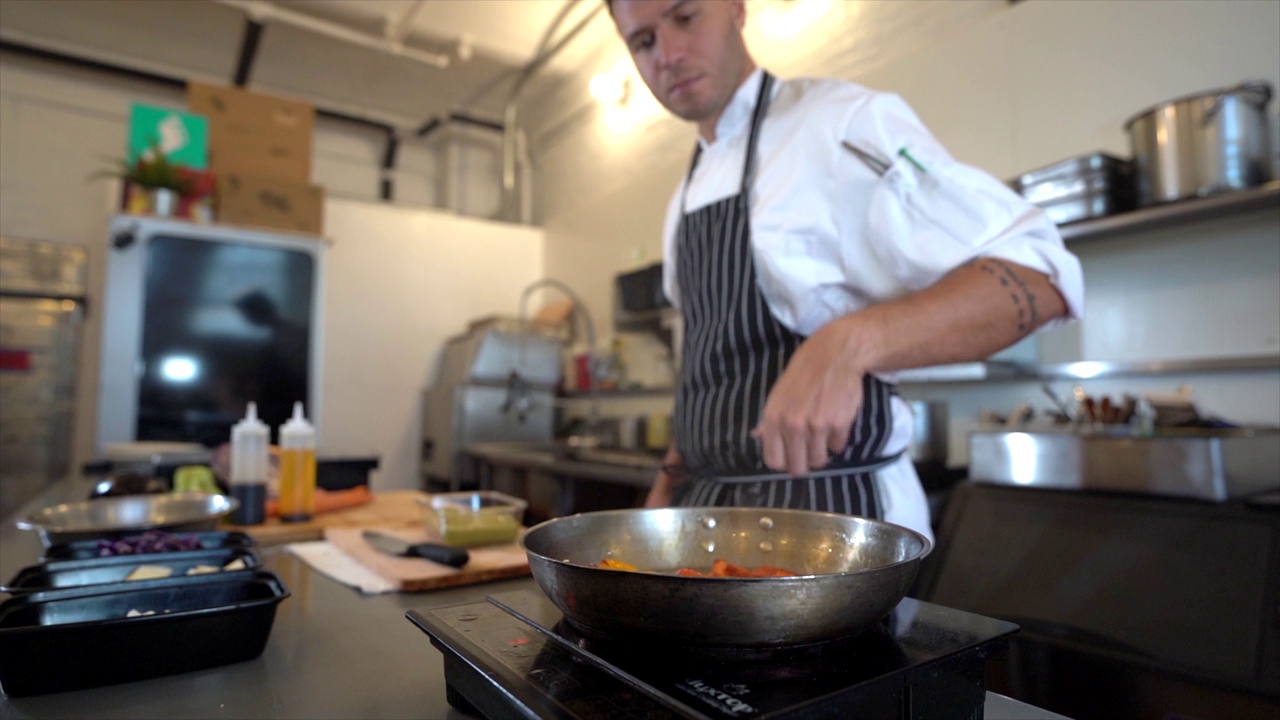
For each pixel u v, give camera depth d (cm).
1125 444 137
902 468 109
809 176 106
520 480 322
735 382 114
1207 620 110
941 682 45
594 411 374
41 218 236
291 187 343
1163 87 156
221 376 312
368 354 414
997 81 194
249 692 58
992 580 142
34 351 224
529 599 62
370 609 85
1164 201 147
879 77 219
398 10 192
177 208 307
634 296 351
